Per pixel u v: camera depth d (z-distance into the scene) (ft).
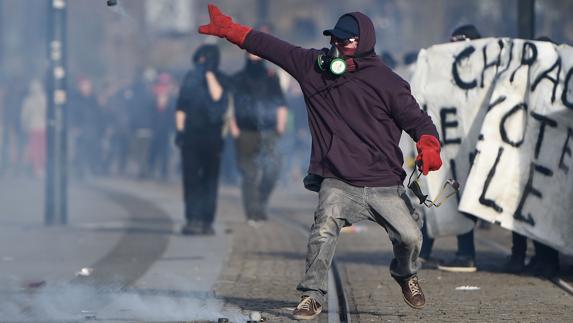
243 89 125.49
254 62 125.18
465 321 62.95
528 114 80.84
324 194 60.75
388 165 60.64
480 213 81.20
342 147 60.18
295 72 60.90
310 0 361.30
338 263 90.68
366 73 60.03
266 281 80.12
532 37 104.22
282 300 71.20
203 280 80.69
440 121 85.35
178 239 110.83
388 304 69.31
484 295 72.79
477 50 84.28
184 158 114.32
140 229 121.60
